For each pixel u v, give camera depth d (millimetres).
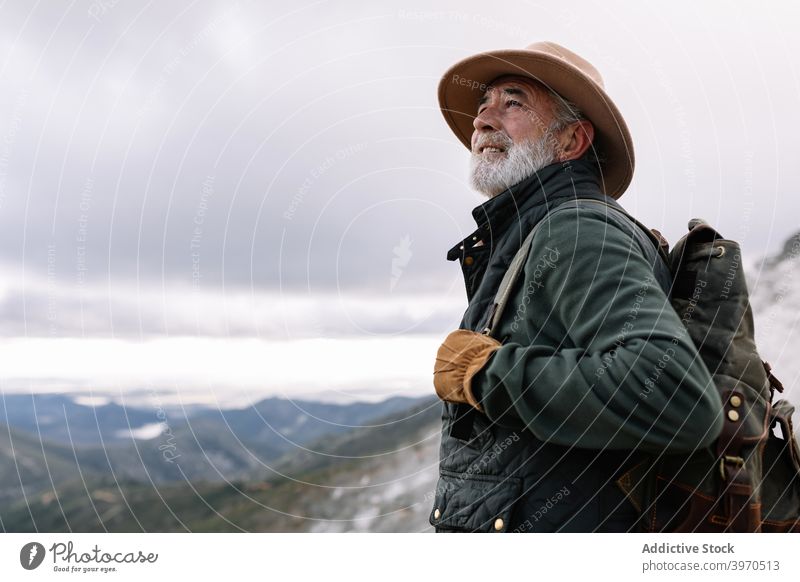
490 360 2238
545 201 2580
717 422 2021
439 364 2387
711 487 2186
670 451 2031
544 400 2086
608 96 2854
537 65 2875
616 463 2227
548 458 2227
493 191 2852
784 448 2412
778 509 2404
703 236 2404
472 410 2363
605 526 2203
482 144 2881
